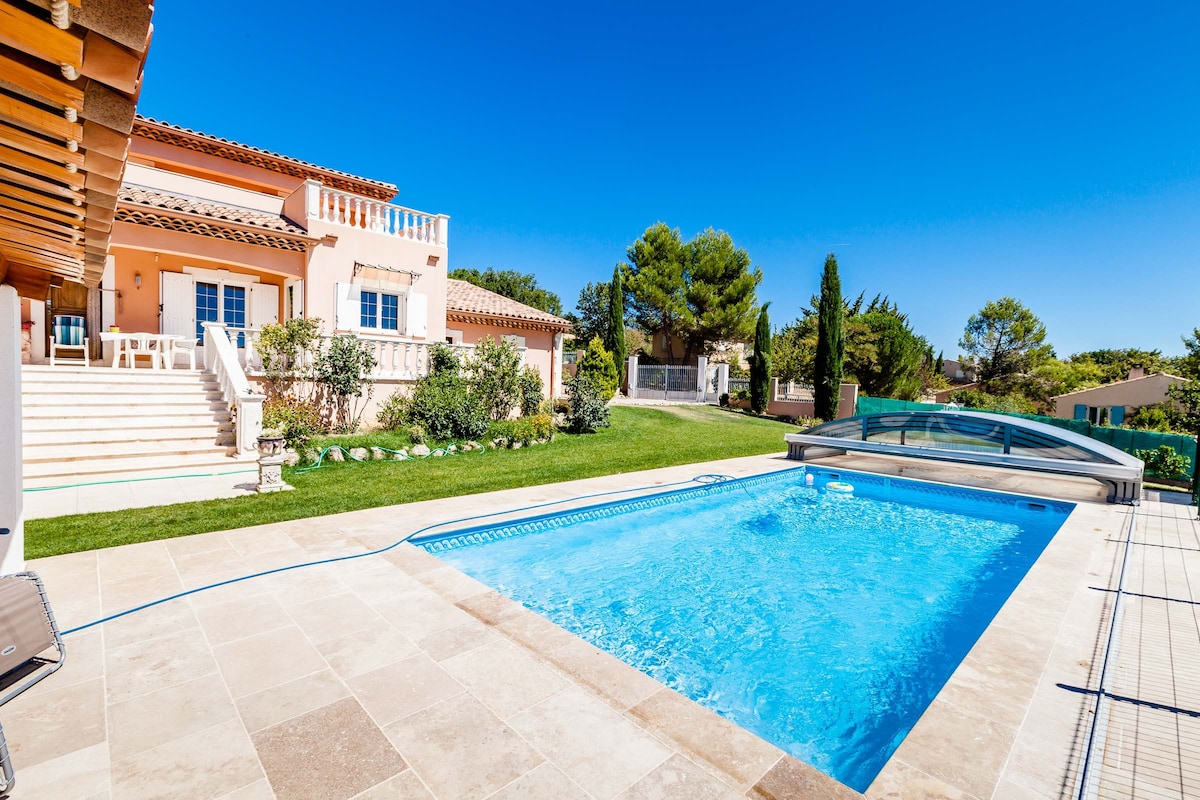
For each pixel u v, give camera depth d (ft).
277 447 30.27
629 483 36.42
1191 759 9.96
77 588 16.78
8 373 15.12
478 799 8.75
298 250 49.42
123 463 32.27
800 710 14.55
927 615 20.58
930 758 9.88
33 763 9.34
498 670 12.79
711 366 107.45
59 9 4.86
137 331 48.93
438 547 23.75
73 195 9.64
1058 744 10.35
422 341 55.26
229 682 12.01
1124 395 109.50
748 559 26.53
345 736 10.29
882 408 90.07
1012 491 38.47
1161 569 21.04
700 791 9.04
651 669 16.55
